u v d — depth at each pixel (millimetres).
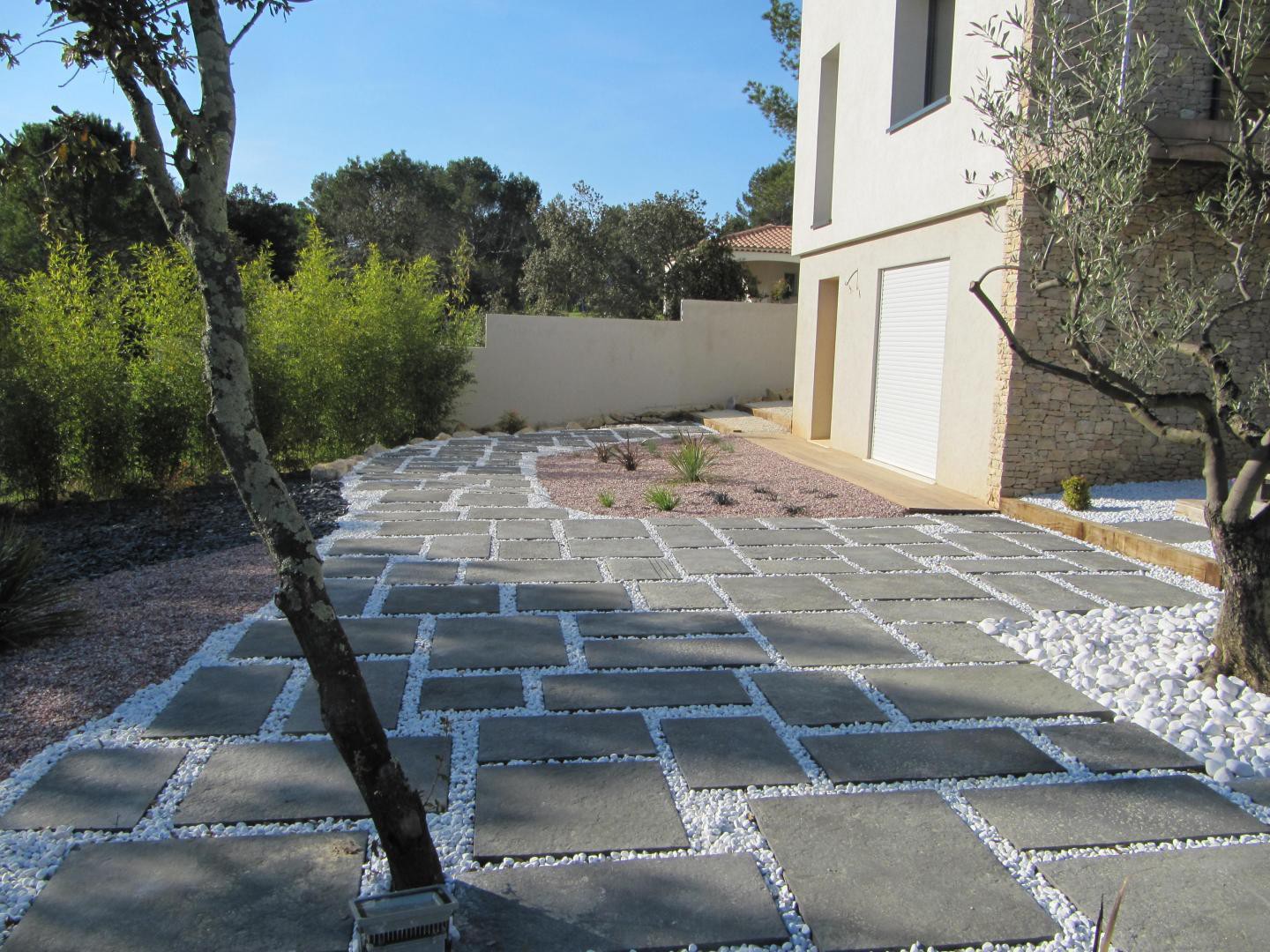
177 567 5938
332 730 2293
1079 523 7156
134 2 2137
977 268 8367
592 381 16531
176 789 3066
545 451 12367
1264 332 7875
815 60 12508
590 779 3201
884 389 10586
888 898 2553
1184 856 2791
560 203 21547
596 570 6039
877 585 5781
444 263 31234
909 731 3648
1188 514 7301
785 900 2543
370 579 5707
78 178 2588
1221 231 4887
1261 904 2543
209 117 2176
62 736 3449
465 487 9242
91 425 8117
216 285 2168
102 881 2564
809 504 8523
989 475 8297
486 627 4812
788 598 5473
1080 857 2773
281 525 2230
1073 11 6945
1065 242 4148
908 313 9938
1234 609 4039
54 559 6164
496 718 3699
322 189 34125
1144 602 5453
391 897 2283
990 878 2656
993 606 5375
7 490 7953
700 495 8891
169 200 2205
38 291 8156
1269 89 4312
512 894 2541
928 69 9875
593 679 4129
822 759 3373
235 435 2193
